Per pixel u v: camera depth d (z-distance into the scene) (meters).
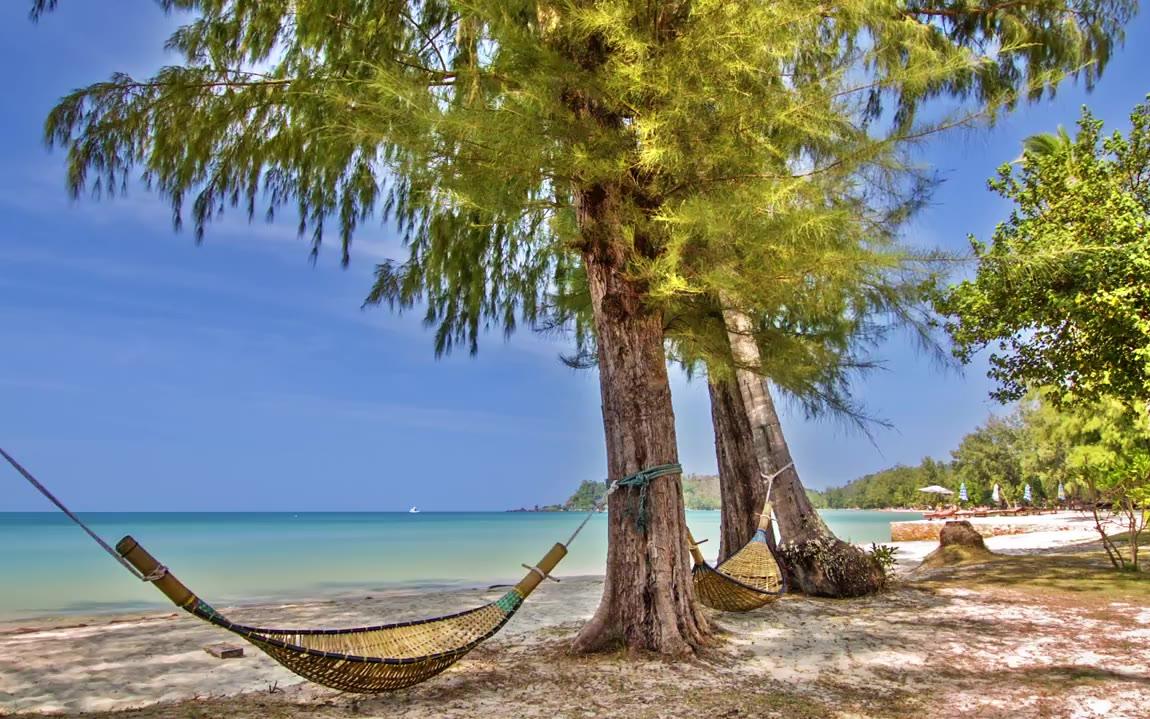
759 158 4.51
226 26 6.21
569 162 4.49
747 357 6.75
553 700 3.94
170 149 6.57
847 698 4.06
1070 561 10.30
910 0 7.93
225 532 43.62
